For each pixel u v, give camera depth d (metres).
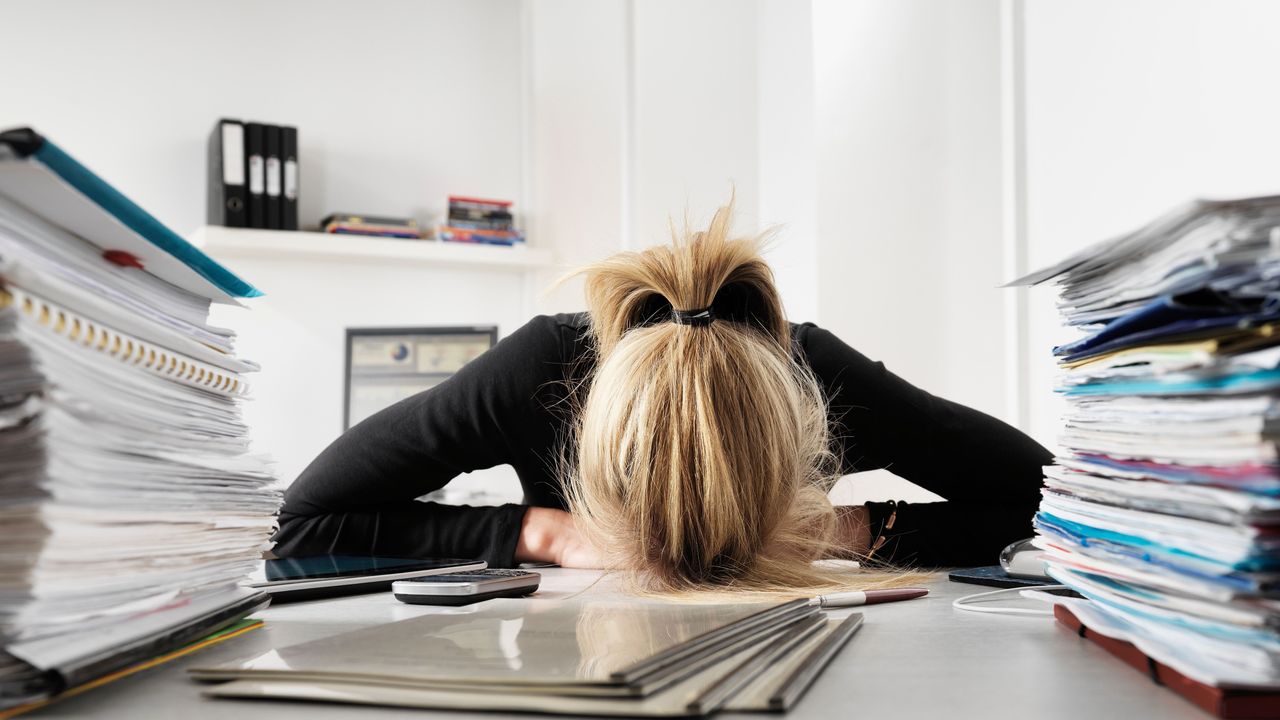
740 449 0.90
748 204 3.19
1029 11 2.78
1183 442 0.49
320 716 0.45
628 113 3.25
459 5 3.81
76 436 0.47
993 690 0.49
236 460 0.68
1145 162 2.31
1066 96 2.61
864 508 1.18
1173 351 0.49
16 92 3.24
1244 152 2.00
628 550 0.93
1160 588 0.51
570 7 3.58
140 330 0.54
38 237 0.48
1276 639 0.43
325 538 1.25
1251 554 0.44
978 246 2.90
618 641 0.55
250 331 3.47
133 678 0.53
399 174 3.71
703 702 0.43
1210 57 2.10
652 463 0.90
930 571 1.10
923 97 2.91
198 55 3.45
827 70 2.84
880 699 0.47
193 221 3.41
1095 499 0.60
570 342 1.20
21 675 0.45
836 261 2.80
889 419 1.22
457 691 0.46
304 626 0.71
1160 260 0.51
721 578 0.92
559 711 0.44
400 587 0.84
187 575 0.61
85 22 3.32
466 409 1.21
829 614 0.75
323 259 3.52
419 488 1.27
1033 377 2.76
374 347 3.33
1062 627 0.68
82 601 0.49
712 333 0.93
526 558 1.18
